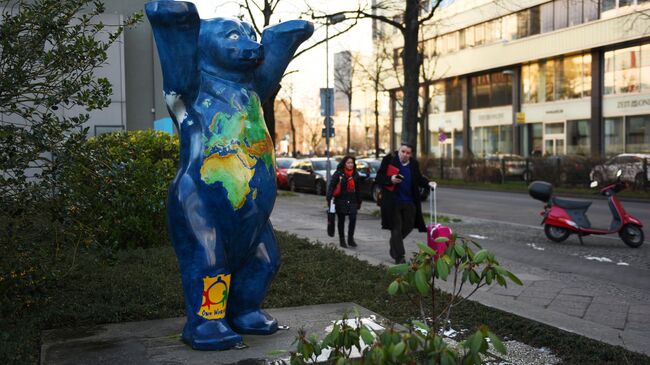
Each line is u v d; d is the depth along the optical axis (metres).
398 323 5.46
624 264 9.61
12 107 5.50
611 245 11.59
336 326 2.77
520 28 42.78
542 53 40.81
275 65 4.99
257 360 4.43
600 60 37.69
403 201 8.48
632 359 4.53
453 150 50.78
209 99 4.64
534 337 5.16
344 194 10.70
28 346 4.71
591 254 10.55
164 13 4.27
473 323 5.59
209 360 4.42
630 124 36.22
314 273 7.54
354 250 10.33
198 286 4.58
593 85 38.03
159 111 23.55
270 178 4.77
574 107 39.62
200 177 4.53
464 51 47.50
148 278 7.10
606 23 36.19
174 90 4.52
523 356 4.80
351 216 10.70
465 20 47.03
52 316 5.54
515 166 30.88
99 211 6.11
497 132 46.41
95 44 5.48
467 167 33.34
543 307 6.57
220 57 4.67
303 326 5.33
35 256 5.76
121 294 6.32
